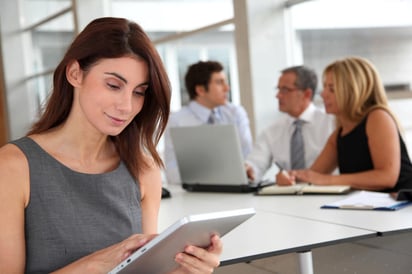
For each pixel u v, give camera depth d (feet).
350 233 6.12
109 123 4.66
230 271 5.80
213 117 14.62
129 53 4.56
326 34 14.29
